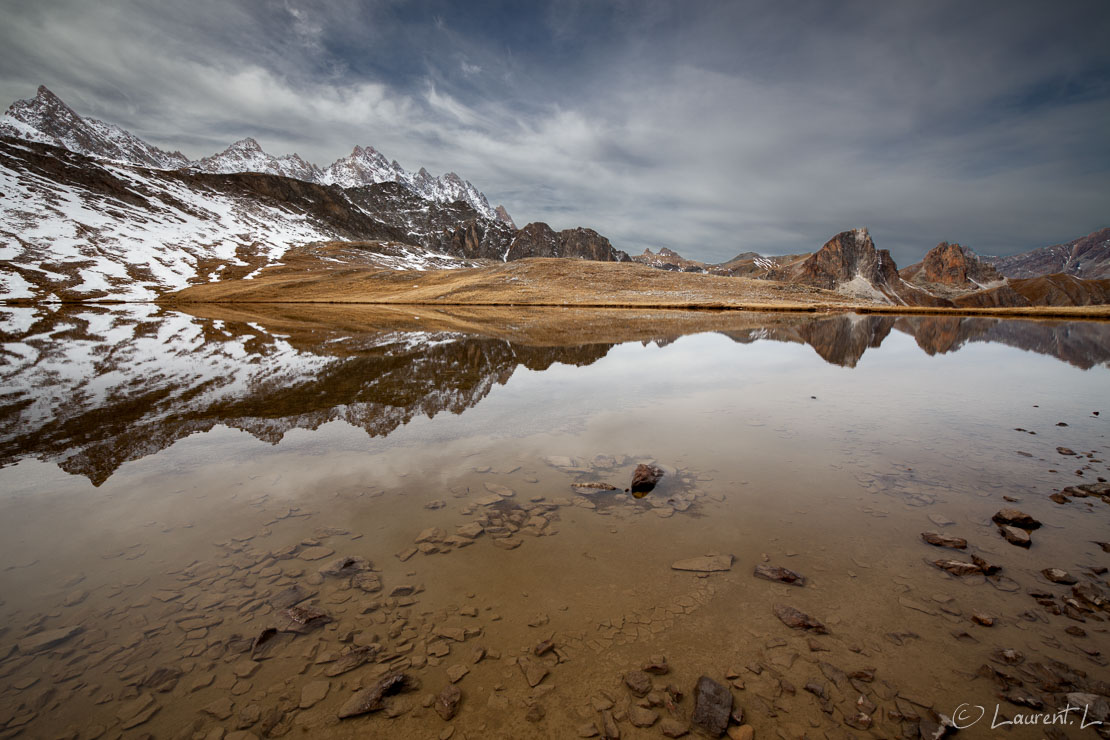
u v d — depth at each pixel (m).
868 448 12.95
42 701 5.18
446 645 5.99
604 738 4.76
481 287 123.56
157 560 7.82
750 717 4.95
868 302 130.25
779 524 8.84
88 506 9.67
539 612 6.57
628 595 6.90
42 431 14.48
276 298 109.12
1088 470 11.18
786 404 17.95
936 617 6.34
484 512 9.38
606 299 107.69
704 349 34.91
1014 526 8.52
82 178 154.75
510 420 15.80
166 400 18.30
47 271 98.25
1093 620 6.18
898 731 4.75
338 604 6.72
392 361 28.30
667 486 10.52
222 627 6.31
